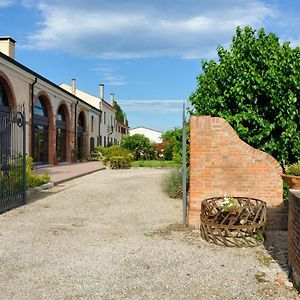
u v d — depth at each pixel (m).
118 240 6.54
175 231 7.19
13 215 8.80
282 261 5.39
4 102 19.17
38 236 6.78
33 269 5.05
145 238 6.68
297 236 4.43
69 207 9.98
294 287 4.44
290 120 7.95
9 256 5.59
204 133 7.43
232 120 8.19
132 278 4.74
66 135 31.14
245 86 8.16
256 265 5.23
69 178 17.36
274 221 7.29
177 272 4.95
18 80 20.09
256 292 4.31
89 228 7.47
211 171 7.41
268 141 8.30
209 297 4.18
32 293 4.27
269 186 7.34
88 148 38.19
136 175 20.33
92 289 4.39
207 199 7.03
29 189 12.66
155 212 9.25
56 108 27.45
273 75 7.93
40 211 9.35
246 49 8.52
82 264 5.25
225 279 4.71
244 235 6.45
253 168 7.36
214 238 6.33
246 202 6.96
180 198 11.52
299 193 4.70
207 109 8.77
